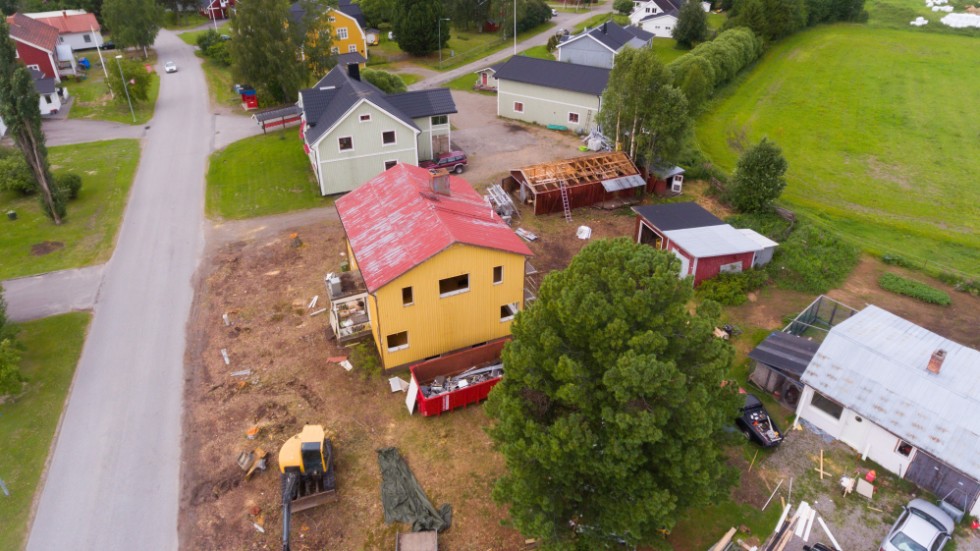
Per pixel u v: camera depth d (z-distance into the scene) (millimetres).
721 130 57844
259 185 45156
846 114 61688
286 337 28844
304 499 20062
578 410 17969
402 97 48062
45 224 39594
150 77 64312
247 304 31375
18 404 25000
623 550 18703
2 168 42625
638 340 16109
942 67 76750
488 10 97812
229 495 21125
